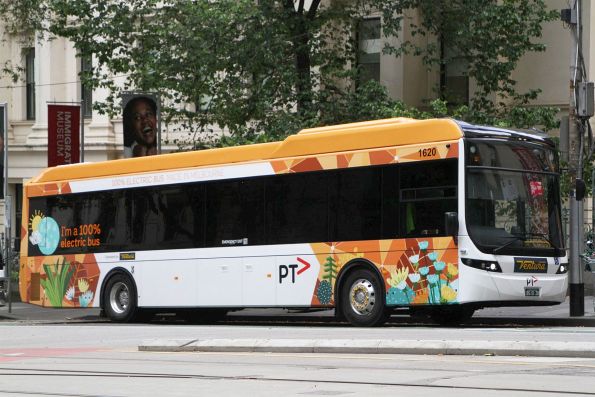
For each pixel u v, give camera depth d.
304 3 42.84
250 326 28.97
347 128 26.72
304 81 39.19
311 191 27.17
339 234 26.48
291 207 27.56
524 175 25.58
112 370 16.52
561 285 25.80
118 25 40.62
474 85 44.06
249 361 17.23
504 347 16.89
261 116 39.22
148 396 13.08
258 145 28.55
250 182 28.59
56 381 15.20
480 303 24.53
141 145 39.78
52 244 34.19
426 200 25.00
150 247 31.19
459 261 24.39
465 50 41.12
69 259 33.59
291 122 37.69
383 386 13.38
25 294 34.97
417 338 20.09
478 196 24.64
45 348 22.05
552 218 25.98
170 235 30.62
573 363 15.45
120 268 32.03
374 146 26.05
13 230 56.59
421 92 44.69
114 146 53.62
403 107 37.75
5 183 41.53
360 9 42.88
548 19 40.62
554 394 12.33
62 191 34.00
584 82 29.11
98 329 28.61
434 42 43.56
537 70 43.66
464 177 24.47
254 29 38.72
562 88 43.19
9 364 18.28
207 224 29.61
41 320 35.91
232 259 28.86
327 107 38.94
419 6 41.34
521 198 25.39
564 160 29.33
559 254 25.88
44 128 56.00
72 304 33.47
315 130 27.44
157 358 18.44
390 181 25.64
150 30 40.38
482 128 25.16
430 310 26.89
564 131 29.28
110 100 42.34
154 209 31.20
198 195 29.94
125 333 26.52
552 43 43.31
